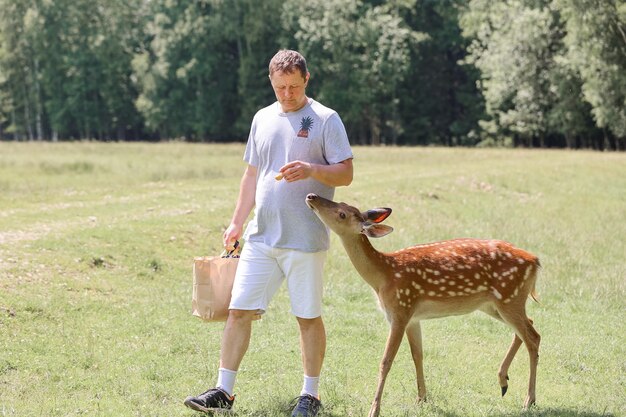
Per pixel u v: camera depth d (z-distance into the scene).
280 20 65.62
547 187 21.92
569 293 10.38
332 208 5.58
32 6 70.75
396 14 65.81
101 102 71.44
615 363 7.53
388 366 5.72
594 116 50.66
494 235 14.31
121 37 70.69
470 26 58.47
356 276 10.99
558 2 44.59
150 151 35.09
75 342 7.62
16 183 18.83
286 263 5.64
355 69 62.56
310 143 5.59
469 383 6.86
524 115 51.22
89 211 14.53
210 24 65.44
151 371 6.89
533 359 6.13
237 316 5.70
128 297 9.41
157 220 13.24
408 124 66.88
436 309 5.98
